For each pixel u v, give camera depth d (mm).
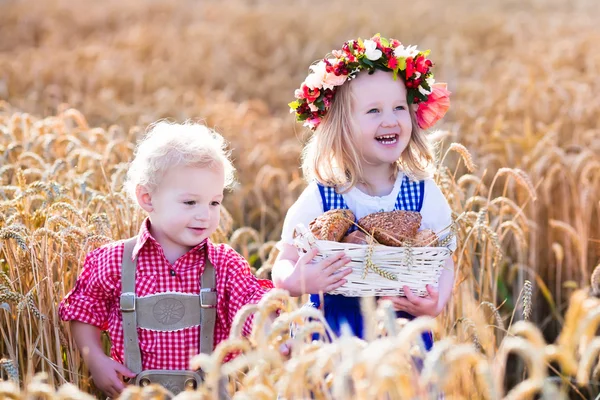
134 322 3348
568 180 6242
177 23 22484
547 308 5512
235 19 22609
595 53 12609
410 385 2354
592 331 2398
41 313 3643
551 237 5785
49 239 3898
